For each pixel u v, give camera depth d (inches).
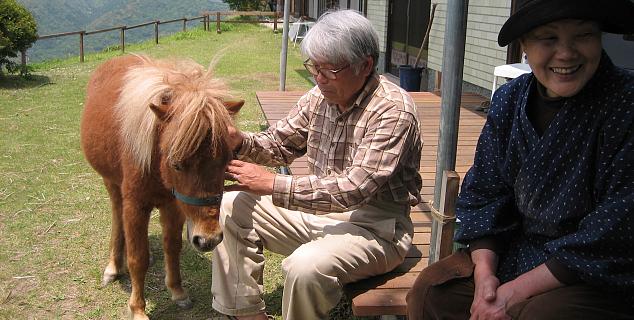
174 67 106.1
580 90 66.0
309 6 899.4
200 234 91.7
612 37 250.1
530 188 70.9
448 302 78.0
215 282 103.2
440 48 325.7
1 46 370.9
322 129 100.8
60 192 191.6
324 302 90.7
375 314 89.4
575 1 61.1
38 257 148.1
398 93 92.8
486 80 280.7
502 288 70.2
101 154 119.0
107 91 122.6
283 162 111.1
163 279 140.6
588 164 65.6
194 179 90.3
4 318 122.2
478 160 80.5
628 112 63.1
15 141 248.1
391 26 427.2
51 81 400.8
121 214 133.8
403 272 100.9
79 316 124.3
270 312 124.6
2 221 168.2
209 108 89.5
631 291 64.5
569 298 65.6
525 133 72.1
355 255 91.2
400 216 98.9
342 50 86.0
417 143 95.3
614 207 62.6
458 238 80.0
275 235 101.8
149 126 96.7
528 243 75.9
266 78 426.3
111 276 137.4
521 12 65.4
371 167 89.2
